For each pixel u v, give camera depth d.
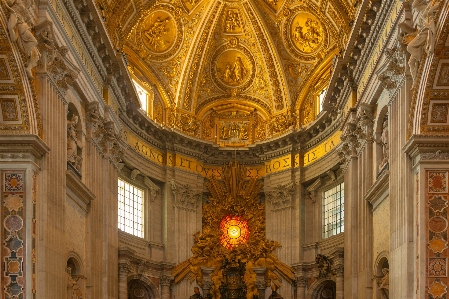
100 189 28.08
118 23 32.25
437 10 17.95
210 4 36.34
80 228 25.17
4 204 19.47
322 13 34.38
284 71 37.59
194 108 38.41
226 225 37.84
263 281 35.62
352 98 29.77
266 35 37.00
